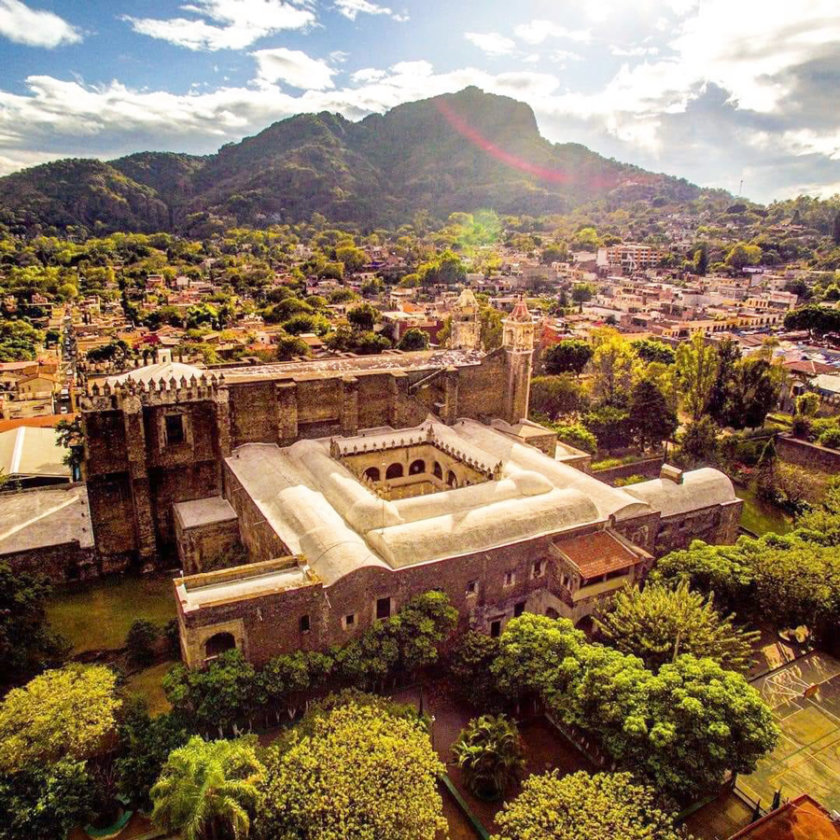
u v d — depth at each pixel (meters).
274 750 34.72
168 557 64.12
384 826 30.27
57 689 37.94
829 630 54.66
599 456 100.94
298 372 71.69
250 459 62.88
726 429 114.25
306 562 46.25
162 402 60.53
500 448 68.75
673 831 31.44
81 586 59.75
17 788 34.62
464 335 88.56
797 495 83.56
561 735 44.56
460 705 46.78
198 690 39.62
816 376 131.00
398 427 73.06
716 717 35.59
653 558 54.81
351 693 40.22
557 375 126.25
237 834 31.17
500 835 32.59
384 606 47.41
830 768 42.78
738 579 52.28
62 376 154.00
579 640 44.06
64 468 85.25
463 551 50.12
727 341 110.12
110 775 38.12
